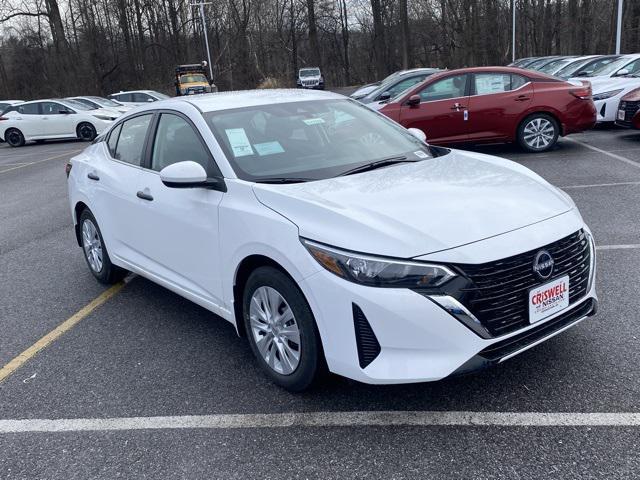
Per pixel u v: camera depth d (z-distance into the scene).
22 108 21.64
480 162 3.94
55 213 9.05
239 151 3.76
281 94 4.61
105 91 48.22
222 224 3.53
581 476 2.54
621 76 13.08
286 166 3.74
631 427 2.84
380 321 2.77
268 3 57.28
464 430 2.93
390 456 2.79
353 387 3.39
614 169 8.67
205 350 4.05
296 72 61.16
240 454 2.90
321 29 60.41
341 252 2.86
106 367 3.92
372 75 61.09
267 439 3.00
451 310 2.73
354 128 4.34
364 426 3.03
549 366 3.43
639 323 3.85
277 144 3.90
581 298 3.19
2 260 6.64
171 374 3.76
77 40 46.81
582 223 3.33
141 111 4.76
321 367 3.15
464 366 2.76
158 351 4.09
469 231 2.88
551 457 2.68
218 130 3.89
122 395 3.55
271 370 3.45
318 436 2.98
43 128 21.44
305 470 2.74
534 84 10.23
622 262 4.96
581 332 3.80
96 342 4.32
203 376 3.69
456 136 10.54
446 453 2.77
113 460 2.94
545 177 8.48
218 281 3.71
